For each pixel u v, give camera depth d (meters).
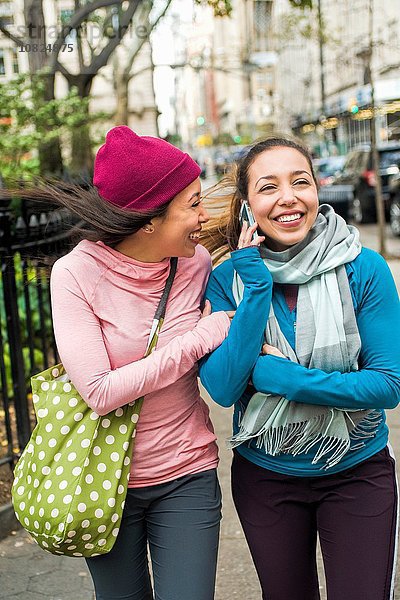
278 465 2.20
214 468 2.24
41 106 10.11
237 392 2.09
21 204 3.94
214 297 2.27
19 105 9.85
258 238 2.10
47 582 3.29
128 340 2.11
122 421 2.09
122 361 2.12
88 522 2.02
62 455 2.04
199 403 2.26
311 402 2.04
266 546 2.24
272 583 2.26
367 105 23.06
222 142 61.75
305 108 41.16
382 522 2.14
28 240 3.98
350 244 2.11
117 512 2.06
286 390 2.04
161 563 2.18
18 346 4.08
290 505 2.22
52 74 10.08
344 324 2.07
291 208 2.11
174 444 2.17
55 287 2.09
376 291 2.09
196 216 2.10
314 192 2.13
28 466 2.09
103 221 2.04
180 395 2.17
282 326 2.15
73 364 2.03
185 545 2.15
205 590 2.14
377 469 2.18
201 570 2.14
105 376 2.02
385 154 17.73
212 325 2.12
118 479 2.05
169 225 2.07
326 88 40.06
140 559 2.28
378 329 2.09
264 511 2.24
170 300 2.18
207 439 2.22
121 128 2.06
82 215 2.07
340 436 2.10
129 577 2.26
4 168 9.55
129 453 2.10
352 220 18.61
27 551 3.56
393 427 4.95
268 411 2.12
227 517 3.88
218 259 2.49
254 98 59.41
